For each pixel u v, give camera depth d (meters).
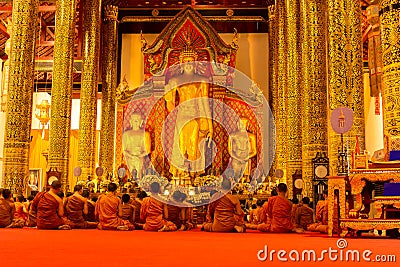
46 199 10.91
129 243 6.42
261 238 7.75
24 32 13.27
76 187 11.97
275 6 20.75
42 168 23.70
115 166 21.69
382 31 7.36
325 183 11.96
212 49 22.05
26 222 12.29
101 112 22.00
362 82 9.55
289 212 10.31
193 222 12.30
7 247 5.57
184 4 23.91
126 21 23.67
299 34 15.98
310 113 12.57
